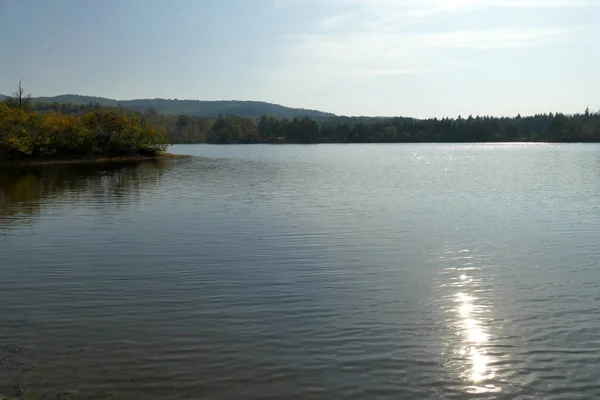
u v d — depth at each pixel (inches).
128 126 3624.5
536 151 5590.6
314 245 838.5
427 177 2236.7
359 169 2810.0
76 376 400.5
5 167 2664.9
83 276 660.7
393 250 807.1
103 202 1341.0
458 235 920.9
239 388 387.5
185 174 2359.7
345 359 434.0
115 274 669.9
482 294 596.4
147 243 850.1
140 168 2743.6
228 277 658.2
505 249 815.1
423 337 477.4
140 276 660.7
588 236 908.0
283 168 2876.5
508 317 526.6
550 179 2096.5
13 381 391.9
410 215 1140.5
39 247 820.0
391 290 609.3
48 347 449.7
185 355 437.1
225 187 1763.0
